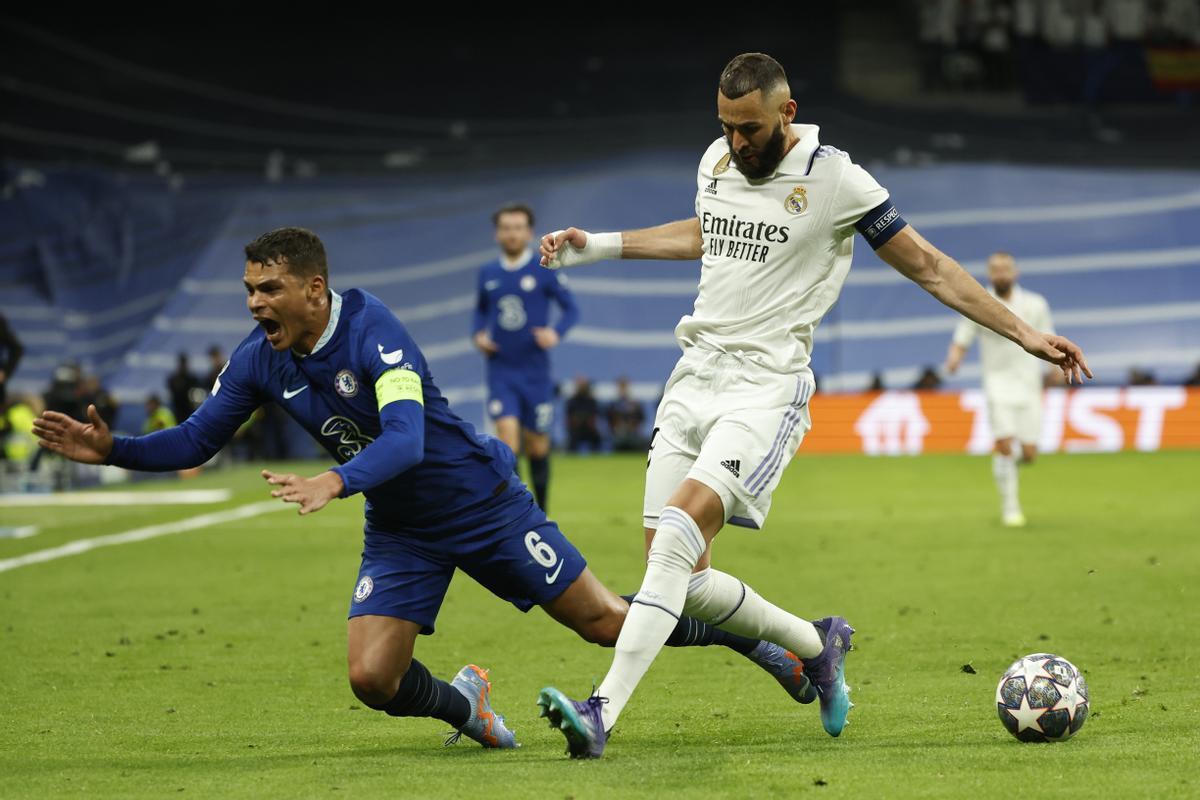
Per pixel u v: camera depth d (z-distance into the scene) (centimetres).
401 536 1686
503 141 12106
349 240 11144
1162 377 9700
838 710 1759
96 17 12781
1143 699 1950
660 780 1468
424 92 12562
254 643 2609
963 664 2311
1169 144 11700
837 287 1748
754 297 1719
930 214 10919
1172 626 2636
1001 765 1512
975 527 4531
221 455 8644
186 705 2050
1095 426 8469
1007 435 4584
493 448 1705
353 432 1658
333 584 3450
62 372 7356
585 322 10294
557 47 12794
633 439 9000
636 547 4075
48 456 7038
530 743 1770
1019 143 11738
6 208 11325
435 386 1667
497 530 1683
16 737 1820
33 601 3188
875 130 11881
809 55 12631
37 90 12344
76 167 11719
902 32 12600
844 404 8650
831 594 3150
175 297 10794
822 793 1398
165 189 11612
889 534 4375
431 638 2636
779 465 1686
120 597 3244
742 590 1714
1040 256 10588
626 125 12219
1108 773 1462
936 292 1692
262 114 12381
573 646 2545
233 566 3828
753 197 1717
